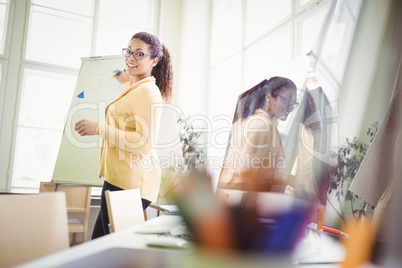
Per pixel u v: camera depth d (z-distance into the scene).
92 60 3.15
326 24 1.91
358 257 0.49
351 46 1.68
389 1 1.46
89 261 0.45
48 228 0.85
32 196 0.83
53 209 0.88
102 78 3.07
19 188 3.35
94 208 3.50
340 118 1.68
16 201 0.79
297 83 1.82
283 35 2.61
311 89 1.78
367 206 1.46
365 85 1.55
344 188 1.59
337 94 1.73
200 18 3.98
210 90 3.88
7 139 3.29
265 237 0.40
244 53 3.18
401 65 1.16
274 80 1.86
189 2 3.99
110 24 3.88
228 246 0.40
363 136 1.53
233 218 0.40
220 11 3.80
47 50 3.58
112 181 1.45
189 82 3.87
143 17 4.05
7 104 3.31
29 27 3.51
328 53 1.85
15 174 3.36
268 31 2.79
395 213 0.66
